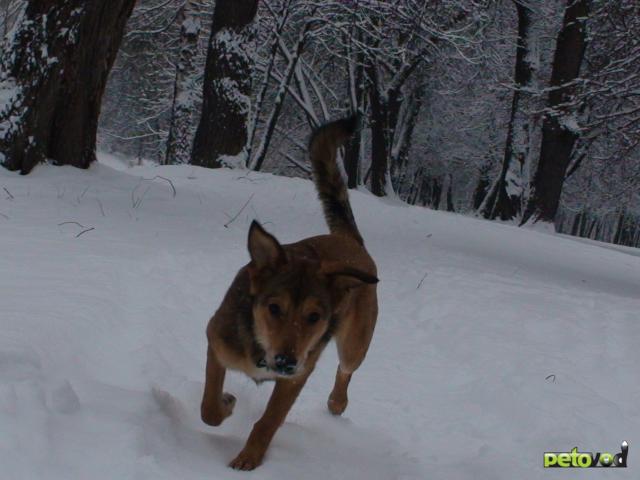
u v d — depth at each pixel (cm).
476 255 648
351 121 297
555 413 292
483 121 1641
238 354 234
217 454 229
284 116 1495
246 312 233
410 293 437
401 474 246
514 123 1359
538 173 1209
